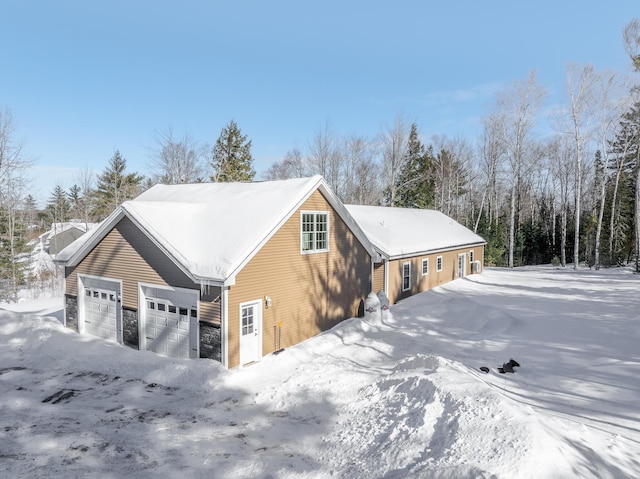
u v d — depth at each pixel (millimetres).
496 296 22344
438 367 10188
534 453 5840
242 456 7562
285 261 14484
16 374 11992
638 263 31984
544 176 60938
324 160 52156
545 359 11836
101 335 15602
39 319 16547
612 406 8453
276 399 10164
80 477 6801
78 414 9352
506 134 42469
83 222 48656
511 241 40406
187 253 12797
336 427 8633
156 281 13633
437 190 56188
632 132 39406
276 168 66688
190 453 7672
